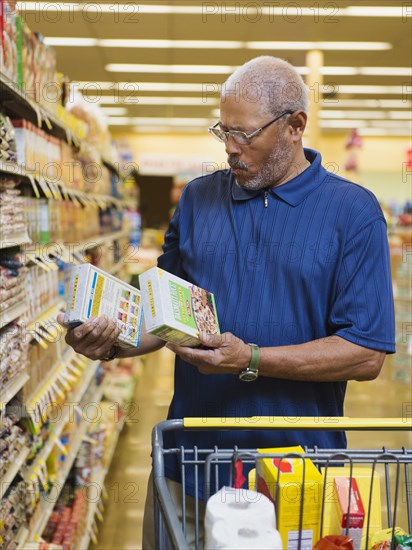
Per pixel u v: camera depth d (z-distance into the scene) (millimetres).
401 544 1261
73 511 3148
